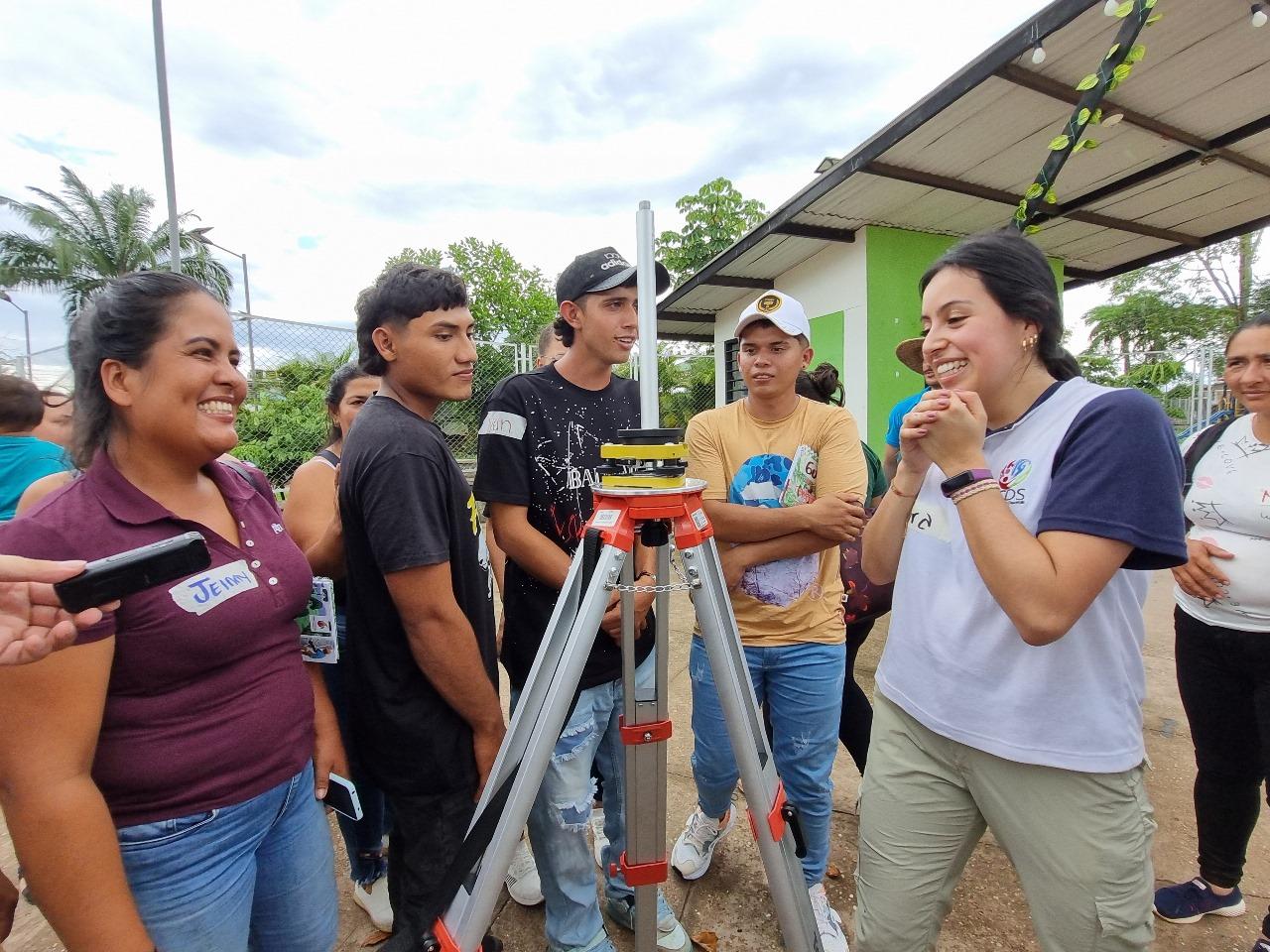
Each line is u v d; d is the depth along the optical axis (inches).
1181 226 215.3
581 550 40.5
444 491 51.1
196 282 39.5
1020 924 70.1
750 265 259.8
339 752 55.1
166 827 38.0
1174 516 36.0
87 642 32.7
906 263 226.1
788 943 42.7
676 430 39.7
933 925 48.3
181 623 36.8
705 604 39.4
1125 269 258.4
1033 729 41.0
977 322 40.6
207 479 43.6
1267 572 62.6
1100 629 39.9
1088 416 38.4
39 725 31.6
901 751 48.5
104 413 37.8
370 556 51.1
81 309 38.2
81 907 32.9
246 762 40.9
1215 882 70.5
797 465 70.6
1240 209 200.7
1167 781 94.3
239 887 41.4
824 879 76.2
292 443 237.3
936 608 46.1
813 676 68.4
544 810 58.3
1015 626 37.5
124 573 28.6
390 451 48.4
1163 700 117.1
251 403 237.6
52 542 33.6
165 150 248.8
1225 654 66.2
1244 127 154.3
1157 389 531.5
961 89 134.6
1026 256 40.9
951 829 47.0
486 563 61.1
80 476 37.8
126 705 36.5
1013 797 42.5
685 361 518.3
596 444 66.5
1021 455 41.9
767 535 66.9
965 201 200.5
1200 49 126.0
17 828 31.9
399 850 54.9
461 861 38.1
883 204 202.1
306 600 46.3
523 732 39.6
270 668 42.9
